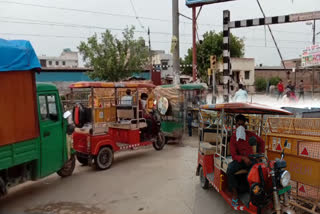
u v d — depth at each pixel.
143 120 8.45
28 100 5.00
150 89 9.22
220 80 27.69
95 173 6.89
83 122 7.17
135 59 20.19
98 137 7.02
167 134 10.09
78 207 4.91
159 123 9.23
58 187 5.95
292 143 4.50
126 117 8.35
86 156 7.21
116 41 20.20
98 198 5.30
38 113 5.34
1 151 4.54
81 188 5.85
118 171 7.00
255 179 3.75
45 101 5.61
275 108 4.05
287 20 11.34
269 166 3.76
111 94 9.23
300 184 4.31
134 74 22.88
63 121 6.05
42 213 4.70
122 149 7.71
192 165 7.38
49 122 5.64
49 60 50.81
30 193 5.64
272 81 34.38
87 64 21.14
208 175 5.23
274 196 3.62
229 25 12.39
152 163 7.67
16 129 4.77
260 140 4.43
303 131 4.72
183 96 10.94
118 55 19.92
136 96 8.16
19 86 4.83
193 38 14.34
